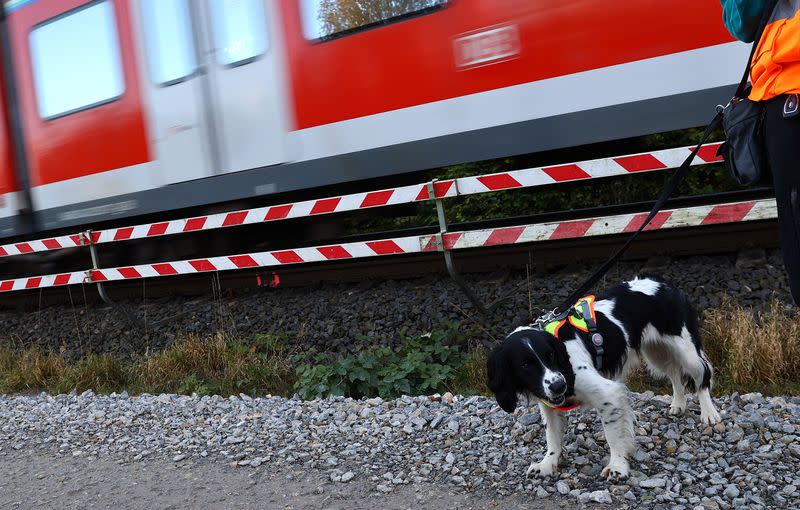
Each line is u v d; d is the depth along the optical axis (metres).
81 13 6.97
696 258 5.25
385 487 2.99
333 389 4.47
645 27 4.82
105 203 7.15
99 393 5.57
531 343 2.71
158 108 6.68
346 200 5.46
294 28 5.92
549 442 2.96
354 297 6.09
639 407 3.46
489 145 5.37
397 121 5.65
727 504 2.50
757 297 4.57
